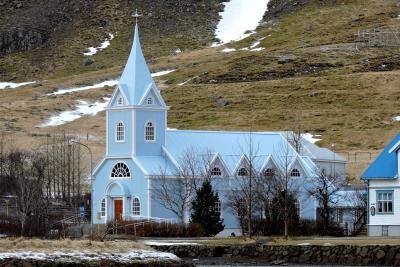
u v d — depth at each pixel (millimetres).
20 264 155375
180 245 193000
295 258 184250
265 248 188250
